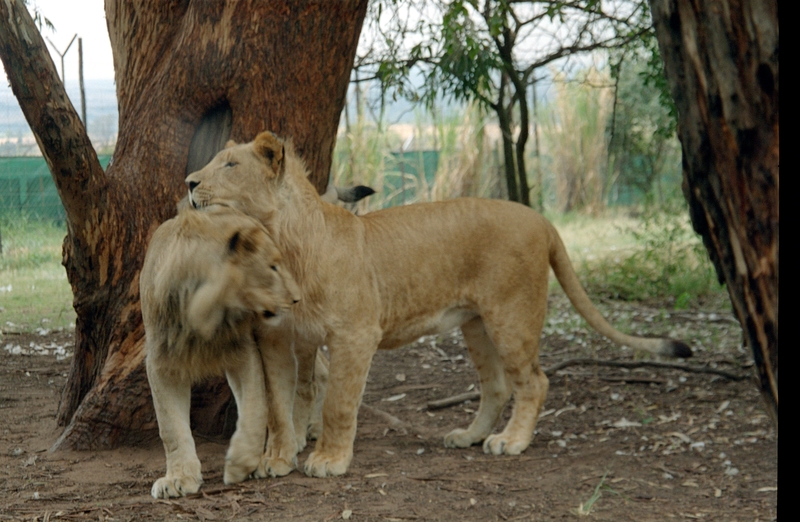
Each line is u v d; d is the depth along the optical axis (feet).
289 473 13.51
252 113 15.40
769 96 4.09
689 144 4.58
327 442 13.67
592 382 20.61
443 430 17.56
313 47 15.52
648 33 28.63
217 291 11.39
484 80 29.48
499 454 15.12
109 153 52.13
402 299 14.53
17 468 13.83
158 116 15.72
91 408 15.02
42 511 11.50
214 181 12.51
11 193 46.91
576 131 61.62
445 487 12.82
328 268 13.28
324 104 15.97
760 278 4.30
